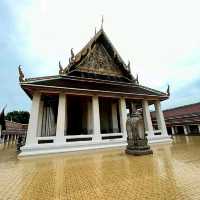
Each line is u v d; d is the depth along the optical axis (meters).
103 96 14.98
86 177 5.57
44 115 15.38
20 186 4.86
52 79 14.27
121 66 20.14
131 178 5.18
